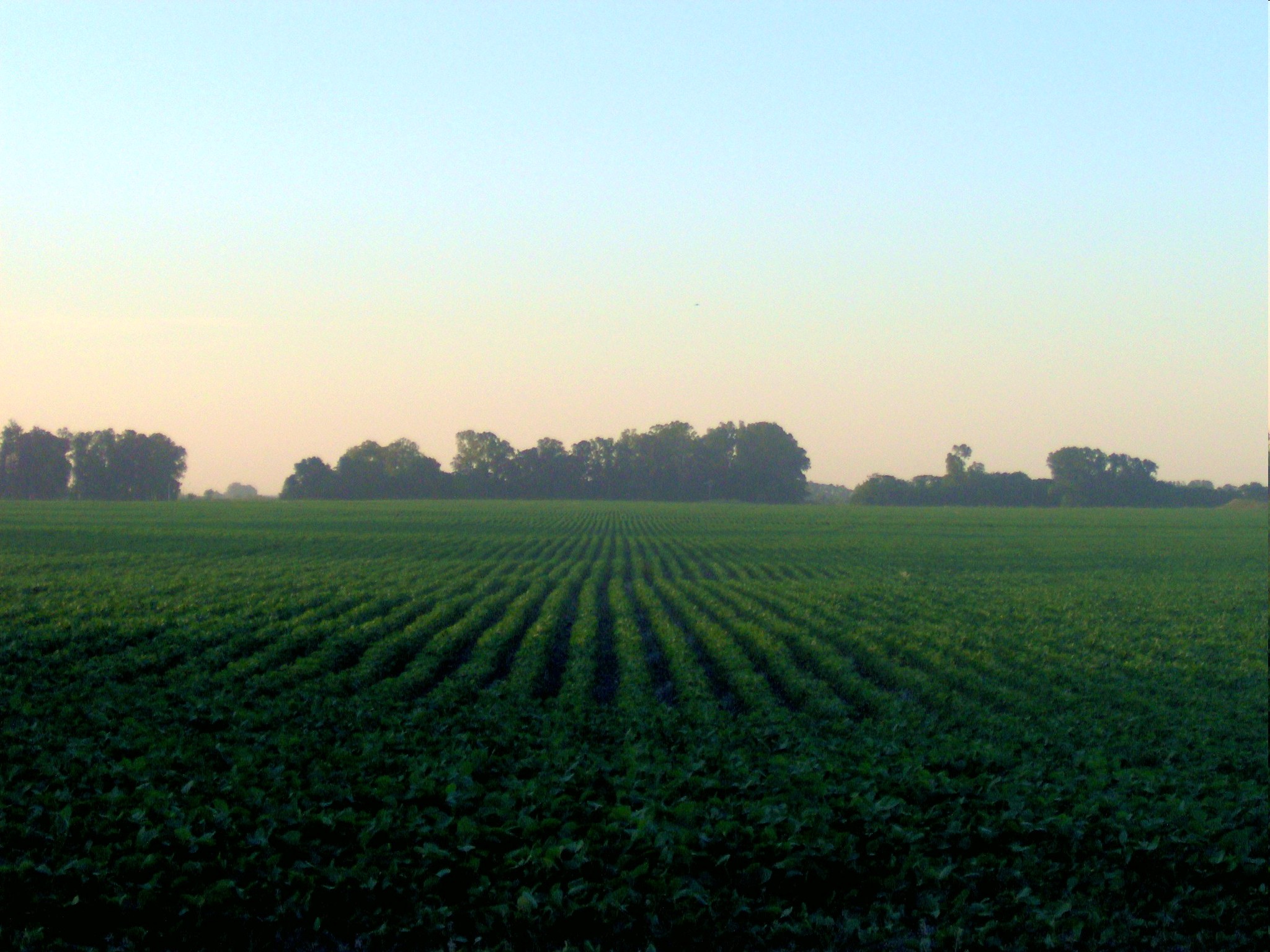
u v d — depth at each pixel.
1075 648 32.69
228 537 79.31
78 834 11.61
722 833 12.22
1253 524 120.50
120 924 10.20
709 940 10.52
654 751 16.44
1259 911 11.23
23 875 10.36
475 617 35.44
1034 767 16.34
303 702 21.16
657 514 138.25
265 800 12.86
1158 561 71.62
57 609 33.66
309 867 11.13
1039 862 12.16
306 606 38.25
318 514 120.50
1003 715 22.11
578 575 55.12
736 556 72.94
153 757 14.62
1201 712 23.39
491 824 12.68
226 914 10.32
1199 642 34.66
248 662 25.61
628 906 10.70
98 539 75.31
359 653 29.33
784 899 11.34
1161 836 12.62
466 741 16.88
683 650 29.44
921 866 11.78
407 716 19.77
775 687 26.45
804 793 13.98
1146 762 18.48
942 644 32.06
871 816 13.00
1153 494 194.12
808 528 108.44
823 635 33.84
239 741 16.92
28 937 9.58
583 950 10.17
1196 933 11.00
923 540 91.19
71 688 21.53
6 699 20.14
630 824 12.47
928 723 20.66
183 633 29.61
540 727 18.91
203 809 12.14
